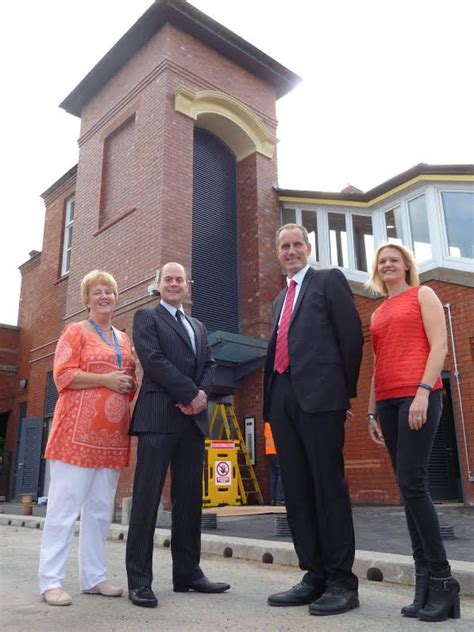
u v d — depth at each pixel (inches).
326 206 445.1
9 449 612.4
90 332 142.6
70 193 582.2
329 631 96.8
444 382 347.9
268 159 492.1
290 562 175.8
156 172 412.5
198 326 152.3
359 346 124.1
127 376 138.9
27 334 638.5
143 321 141.2
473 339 325.7
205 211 458.3
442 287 345.4
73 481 128.1
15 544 233.3
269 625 101.3
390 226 400.5
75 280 483.2
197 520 138.0
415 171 365.7
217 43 474.9
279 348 133.7
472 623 102.0
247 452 415.5
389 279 129.3
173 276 149.2
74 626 100.1
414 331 119.1
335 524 117.8
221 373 419.5
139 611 112.8
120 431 137.0
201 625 101.4
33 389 554.3
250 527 258.4
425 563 111.7
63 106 536.4
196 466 140.5
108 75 500.4
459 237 351.3
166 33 444.8
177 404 136.2
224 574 162.1
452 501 341.1
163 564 180.1
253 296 449.7
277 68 512.4
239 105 475.2
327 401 121.1
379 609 114.1
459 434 322.0
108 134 486.6
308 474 127.6
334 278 129.6
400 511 300.0
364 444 360.5
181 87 432.1
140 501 128.0
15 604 118.1
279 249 142.1
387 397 118.4
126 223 430.3
